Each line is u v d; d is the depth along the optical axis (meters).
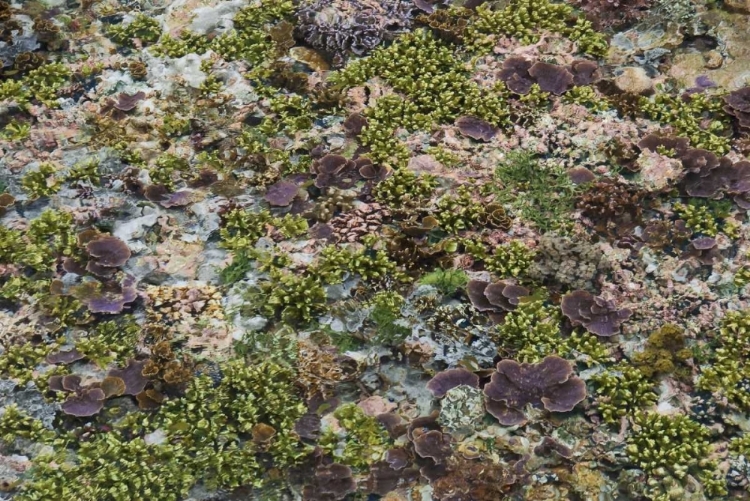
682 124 3.45
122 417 3.11
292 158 3.44
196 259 3.29
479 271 3.27
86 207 3.35
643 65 3.56
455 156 3.43
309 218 3.34
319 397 3.13
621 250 3.29
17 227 3.33
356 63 3.57
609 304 3.19
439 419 3.08
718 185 3.35
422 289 3.24
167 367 3.13
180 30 3.64
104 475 3.05
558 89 3.51
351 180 3.38
